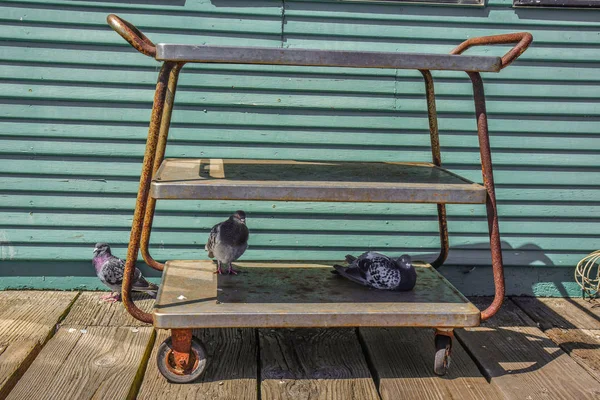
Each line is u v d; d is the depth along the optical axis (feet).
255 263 14.39
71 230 15.16
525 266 16.12
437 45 15.17
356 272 12.98
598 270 15.42
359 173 12.89
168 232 15.31
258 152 15.26
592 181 15.88
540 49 15.34
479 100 11.37
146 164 10.98
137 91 14.78
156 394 11.14
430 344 13.30
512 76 15.38
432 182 11.96
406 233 15.78
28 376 11.39
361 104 15.20
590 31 15.37
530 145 15.69
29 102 14.58
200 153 15.15
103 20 14.42
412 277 12.61
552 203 15.92
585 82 15.56
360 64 10.69
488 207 11.59
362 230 15.67
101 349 12.53
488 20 15.15
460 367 12.49
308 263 14.60
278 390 11.42
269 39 14.85
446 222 14.47
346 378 11.91
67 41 14.40
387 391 11.51
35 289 15.37
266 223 15.47
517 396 11.39
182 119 14.92
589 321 14.80
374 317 11.35
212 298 11.85
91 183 15.03
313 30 14.84
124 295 11.39
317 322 11.26
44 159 14.85
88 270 15.42
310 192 11.09
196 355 11.46
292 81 14.98
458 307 11.78
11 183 14.84
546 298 16.24
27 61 14.40
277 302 11.76
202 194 10.86
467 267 16.08
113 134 14.87
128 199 15.19
